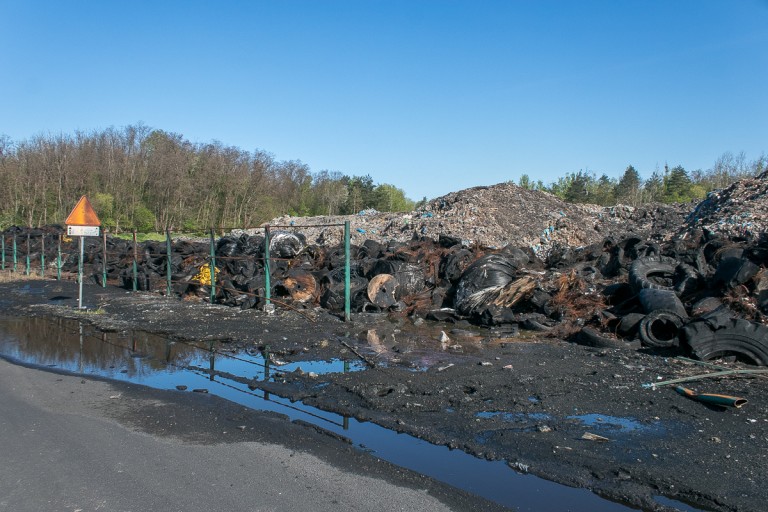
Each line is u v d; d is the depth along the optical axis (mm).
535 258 16750
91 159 55469
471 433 5453
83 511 3861
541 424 5617
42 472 4488
